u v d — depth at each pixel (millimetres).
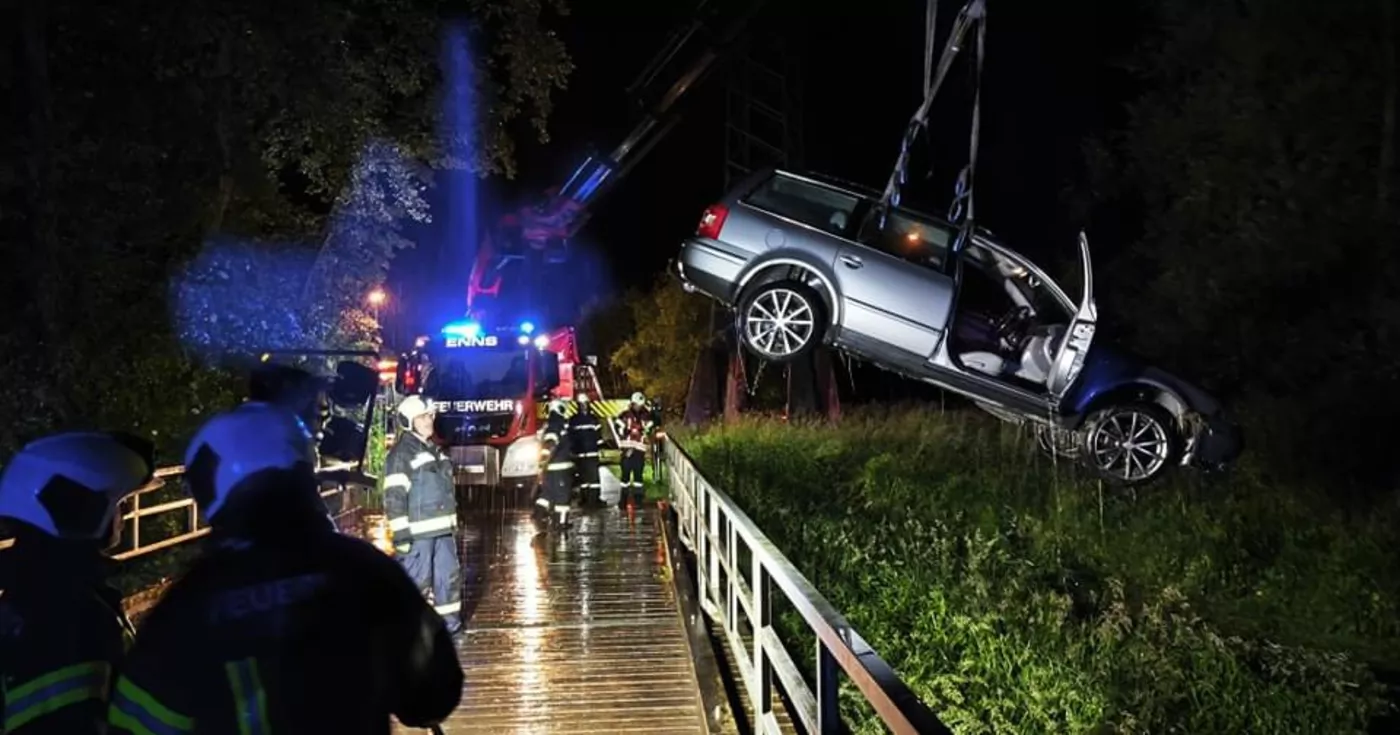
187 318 14484
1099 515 14250
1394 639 12086
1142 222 22359
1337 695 9539
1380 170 17547
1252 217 19062
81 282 12633
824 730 4320
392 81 15117
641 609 11234
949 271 13156
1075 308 13570
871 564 11992
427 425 9570
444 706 2691
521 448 21984
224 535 2514
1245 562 13922
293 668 2393
